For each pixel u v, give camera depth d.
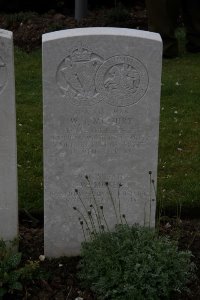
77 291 2.25
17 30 5.54
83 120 2.27
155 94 2.26
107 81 2.23
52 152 2.30
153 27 4.93
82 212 2.39
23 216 2.74
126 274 2.13
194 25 5.08
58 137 2.28
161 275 2.13
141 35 2.20
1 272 2.20
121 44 2.20
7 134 2.24
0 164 2.28
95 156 2.32
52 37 2.18
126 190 2.38
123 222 2.42
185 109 3.86
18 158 3.19
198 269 2.35
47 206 2.37
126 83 2.24
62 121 2.26
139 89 2.25
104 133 2.29
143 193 2.38
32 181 2.98
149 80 2.24
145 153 2.33
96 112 2.27
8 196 2.32
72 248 2.44
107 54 2.20
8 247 2.38
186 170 3.11
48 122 2.26
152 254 2.19
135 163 2.34
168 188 2.93
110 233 2.29
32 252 2.47
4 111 2.21
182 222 2.72
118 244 2.22
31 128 3.54
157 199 2.83
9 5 6.18
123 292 2.14
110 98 2.25
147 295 2.14
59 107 2.25
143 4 6.48
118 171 2.35
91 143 2.30
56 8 6.28
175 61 4.92
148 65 2.22
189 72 4.60
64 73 2.21
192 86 4.27
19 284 2.19
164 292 2.14
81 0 5.74
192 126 3.62
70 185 2.35
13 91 2.19
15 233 2.38
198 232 2.62
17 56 4.90
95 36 2.18
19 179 2.99
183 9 5.06
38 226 2.71
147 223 2.42
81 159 2.32
